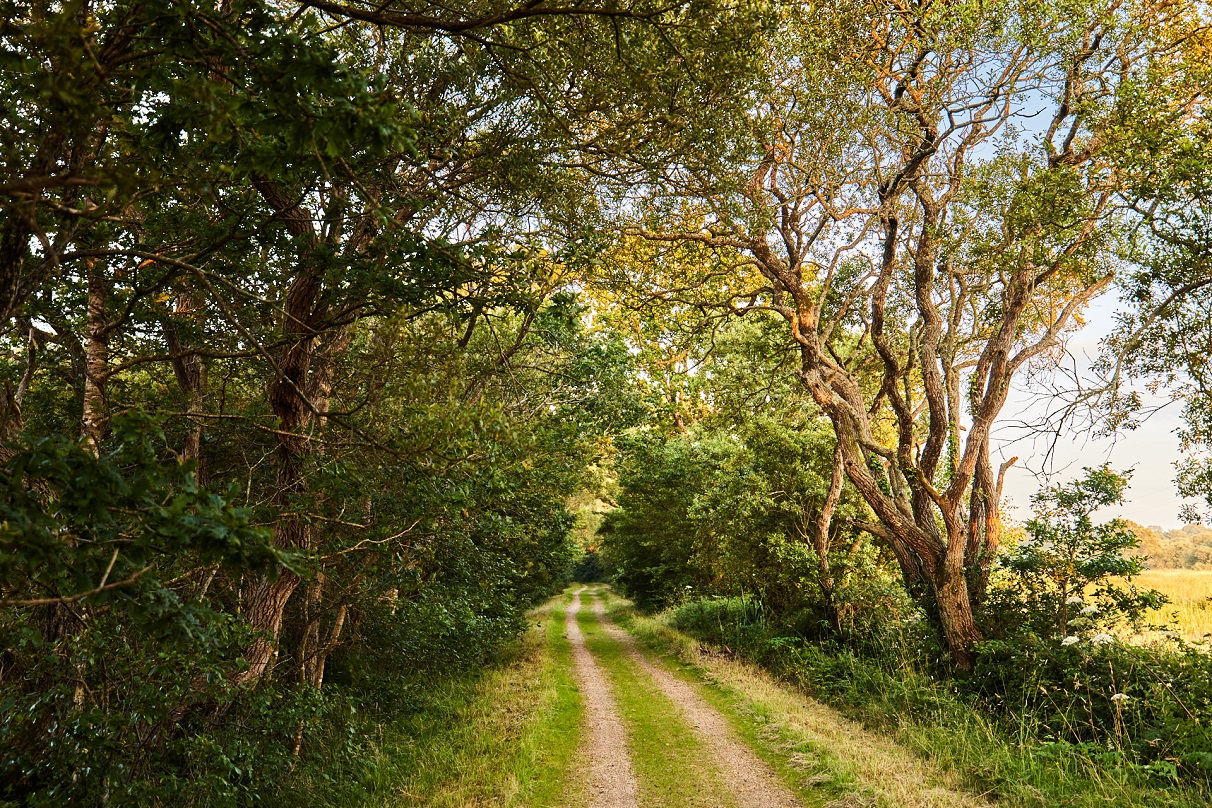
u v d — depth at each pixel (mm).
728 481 17438
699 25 5461
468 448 4820
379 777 7898
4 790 4465
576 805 7332
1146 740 7750
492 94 7137
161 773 5586
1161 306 8836
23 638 4344
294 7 6355
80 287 5918
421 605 9695
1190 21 10219
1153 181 8008
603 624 29750
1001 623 11336
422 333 5602
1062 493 10344
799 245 13836
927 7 10539
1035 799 6621
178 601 2924
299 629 9641
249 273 5742
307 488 6457
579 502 25703
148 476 2670
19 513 2396
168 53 3111
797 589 16266
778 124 11500
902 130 11289
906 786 7059
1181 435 10281
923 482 11844
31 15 3090
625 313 15188
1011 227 10258
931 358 12883
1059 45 10312
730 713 11227
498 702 12148
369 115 2861
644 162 7176
